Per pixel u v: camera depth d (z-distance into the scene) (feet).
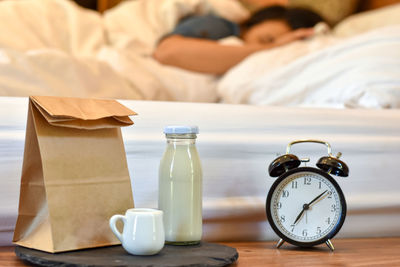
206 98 6.64
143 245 2.52
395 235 3.65
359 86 4.71
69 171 2.67
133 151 3.21
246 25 8.63
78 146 2.73
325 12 8.54
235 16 8.47
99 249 2.69
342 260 2.85
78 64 5.01
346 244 3.34
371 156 3.61
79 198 2.68
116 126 2.82
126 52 6.57
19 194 2.92
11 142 2.98
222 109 3.44
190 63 7.22
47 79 4.60
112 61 6.10
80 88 4.89
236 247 3.16
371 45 5.27
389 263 2.81
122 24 7.74
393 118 3.73
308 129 3.55
